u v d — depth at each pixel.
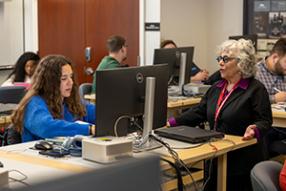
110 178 0.44
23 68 4.64
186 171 2.40
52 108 2.53
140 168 0.46
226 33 6.30
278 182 1.80
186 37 6.19
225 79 2.73
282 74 4.02
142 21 5.59
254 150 2.61
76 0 6.01
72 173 0.44
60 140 2.24
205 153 2.19
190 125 2.82
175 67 4.13
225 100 2.69
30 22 6.18
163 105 2.44
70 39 6.07
